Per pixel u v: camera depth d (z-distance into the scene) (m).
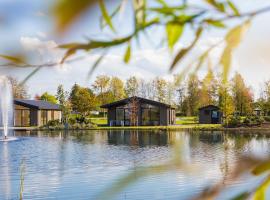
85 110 59.62
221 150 23.84
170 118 54.38
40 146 29.38
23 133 45.03
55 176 15.42
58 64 0.54
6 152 25.36
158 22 0.53
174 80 0.57
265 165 0.52
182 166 0.63
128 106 53.66
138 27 0.53
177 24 0.54
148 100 52.22
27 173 16.28
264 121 47.50
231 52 0.56
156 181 11.55
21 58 0.52
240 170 0.54
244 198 0.53
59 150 26.36
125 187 0.58
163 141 32.53
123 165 18.47
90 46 0.52
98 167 17.97
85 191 12.30
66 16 0.44
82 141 33.75
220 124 53.22
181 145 0.67
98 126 54.16
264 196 0.53
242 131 44.25
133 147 27.92
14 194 12.25
